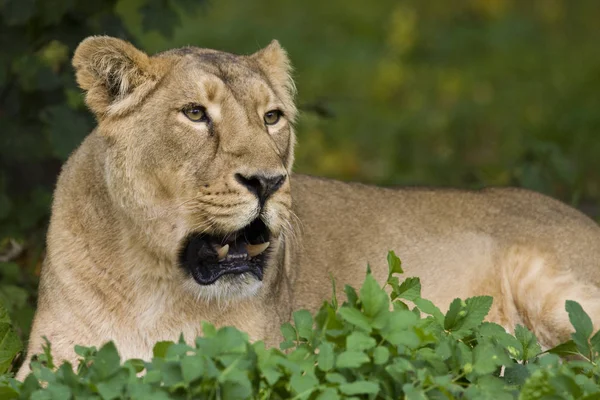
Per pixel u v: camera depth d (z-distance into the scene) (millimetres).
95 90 8391
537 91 24562
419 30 29688
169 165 8180
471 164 19531
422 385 6836
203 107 8180
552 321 10070
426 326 7484
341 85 24594
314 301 9898
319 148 19672
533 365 7438
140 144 8250
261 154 8031
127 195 8305
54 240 8664
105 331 8461
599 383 7500
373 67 26078
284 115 8672
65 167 9055
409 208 10641
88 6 12211
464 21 30859
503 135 21188
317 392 6742
